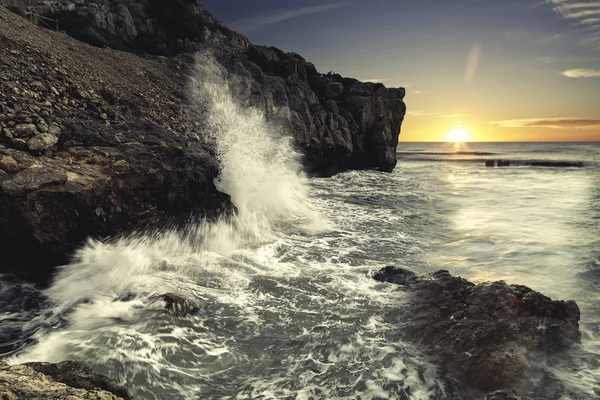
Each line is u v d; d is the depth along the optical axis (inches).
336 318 253.4
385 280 316.2
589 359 212.2
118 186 351.3
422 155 3735.2
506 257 390.3
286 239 450.3
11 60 453.1
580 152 3759.8
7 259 292.4
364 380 191.8
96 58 679.1
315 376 194.5
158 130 507.2
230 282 311.0
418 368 202.1
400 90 1750.7
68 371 161.8
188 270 331.6
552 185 1036.5
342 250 412.8
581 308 274.8
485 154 3804.1
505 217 592.7
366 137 1535.4
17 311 254.5
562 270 349.1
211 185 462.0
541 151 4229.8
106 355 199.2
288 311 262.8
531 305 244.8
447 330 229.1
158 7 1165.7
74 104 449.7
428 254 405.7
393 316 255.6
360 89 1612.9
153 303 251.9
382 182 1106.7
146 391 176.9
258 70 1155.9
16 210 280.8
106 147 398.0
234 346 220.1
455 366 203.0
